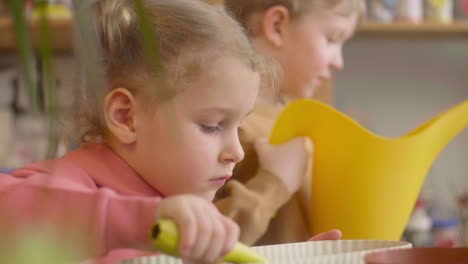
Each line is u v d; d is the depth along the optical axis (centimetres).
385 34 227
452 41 251
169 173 75
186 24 76
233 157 76
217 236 43
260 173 107
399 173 96
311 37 130
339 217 98
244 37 79
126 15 75
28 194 51
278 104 124
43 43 33
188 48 74
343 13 132
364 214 97
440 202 254
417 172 99
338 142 98
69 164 73
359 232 97
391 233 98
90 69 42
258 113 115
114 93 75
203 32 75
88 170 73
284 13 130
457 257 48
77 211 49
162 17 76
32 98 36
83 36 41
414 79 249
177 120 73
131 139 75
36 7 35
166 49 74
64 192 50
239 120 77
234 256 47
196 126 74
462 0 223
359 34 225
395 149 96
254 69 77
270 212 106
